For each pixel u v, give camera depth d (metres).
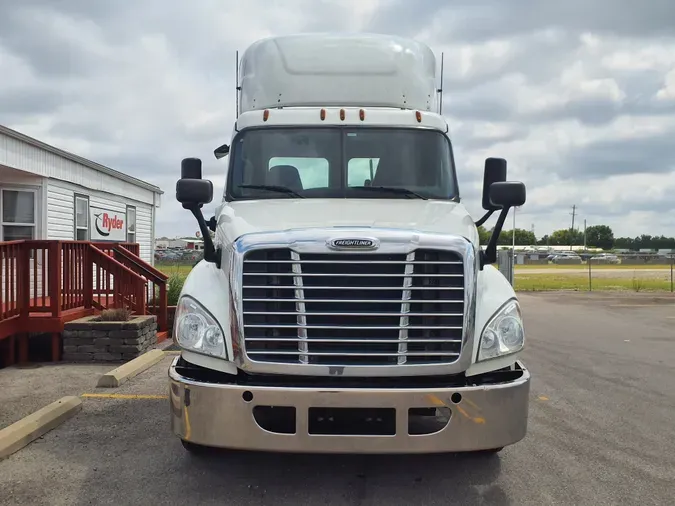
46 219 11.61
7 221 11.26
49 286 7.95
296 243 3.71
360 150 5.19
